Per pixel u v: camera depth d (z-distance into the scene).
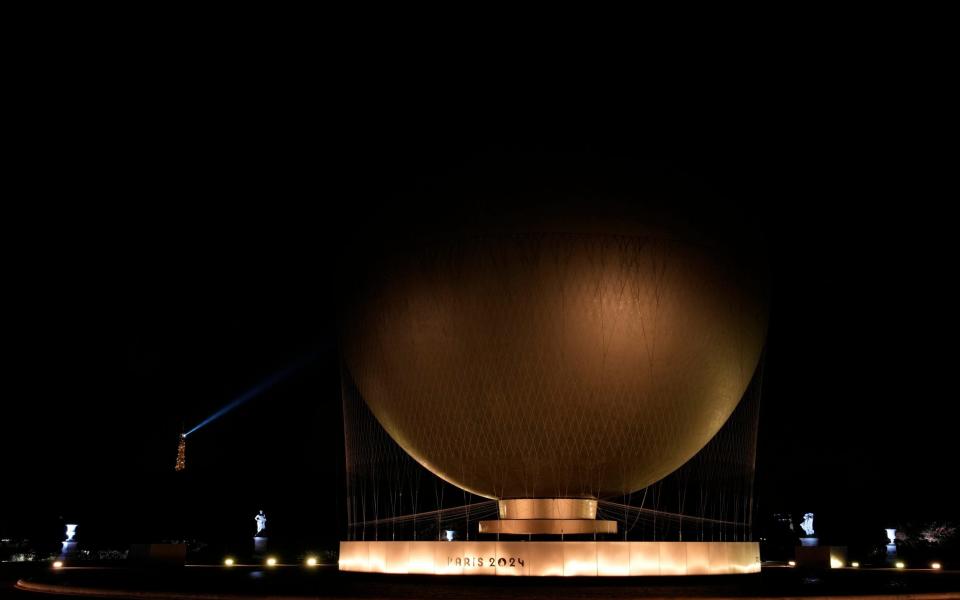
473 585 24.28
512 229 25.84
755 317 28.47
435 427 27.75
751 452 34.53
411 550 27.20
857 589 23.12
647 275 25.92
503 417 26.42
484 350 26.00
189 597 21.45
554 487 27.81
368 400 30.66
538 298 25.58
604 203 26.11
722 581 25.73
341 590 22.77
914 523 50.12
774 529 53.00
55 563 37.62
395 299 27.33
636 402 26.45
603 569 25.72
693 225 26.80
